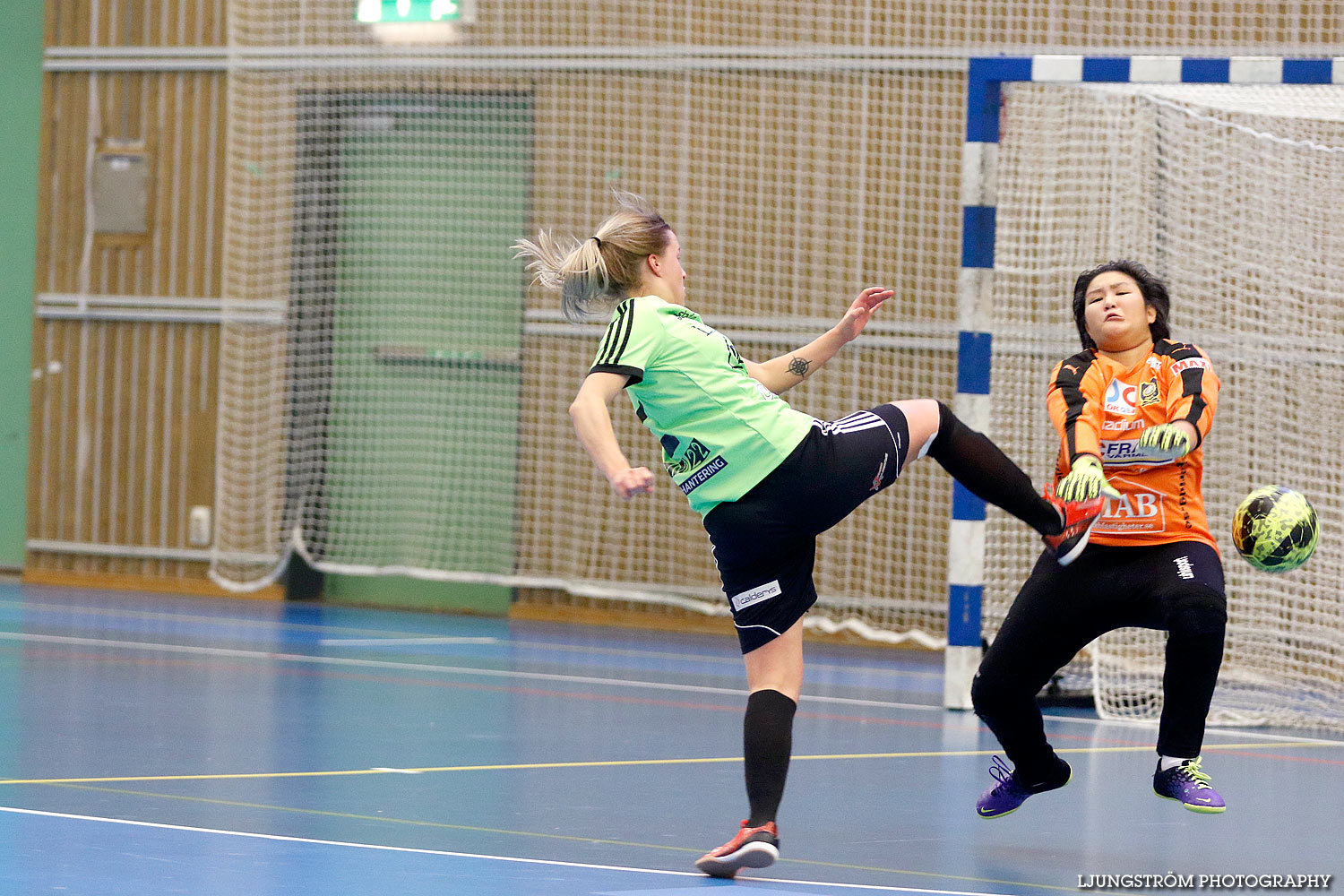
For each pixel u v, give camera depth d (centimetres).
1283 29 1772
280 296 2275
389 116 2234
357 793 817
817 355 743
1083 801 868
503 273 2189
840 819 791
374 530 2258
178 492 2330
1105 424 737
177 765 891
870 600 1988
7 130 2431
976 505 1318
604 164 2120
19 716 1072
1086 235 1538
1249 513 762
